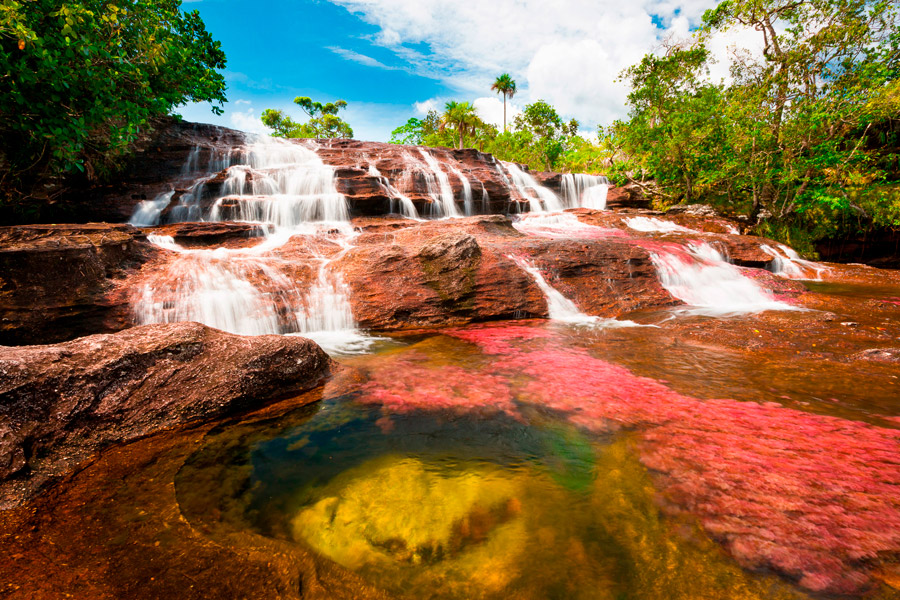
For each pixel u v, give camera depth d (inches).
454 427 126.1
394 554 75.2
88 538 77.7
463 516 85.0
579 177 868.0
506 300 292.2
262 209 442.3
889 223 616.4
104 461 106.5
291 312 255.1
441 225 418.6
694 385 157.6
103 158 416.5
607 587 65.9
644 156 876.0
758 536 75.2
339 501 91.4
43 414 108.0
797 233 674.2
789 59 664.4
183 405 130.3
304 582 68.7
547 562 71.7
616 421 127.3
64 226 248.2
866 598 62.2
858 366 177.0
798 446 108.8
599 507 86.2
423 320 273.7
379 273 292.5
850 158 624.1
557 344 220.2
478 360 193.3
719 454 105.4
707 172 740.0
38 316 201.5
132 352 131.3
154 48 321.1
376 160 626.8
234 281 262.2
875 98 581.3
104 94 292.0
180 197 442.3
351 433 123.4
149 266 268.8
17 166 335.0
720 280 363.3
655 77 941.8
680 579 66.9
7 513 84.2
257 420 131.6
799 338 219.3
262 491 95.2
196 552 74.7
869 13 619.2
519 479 98.0
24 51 239.1
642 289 331.6
